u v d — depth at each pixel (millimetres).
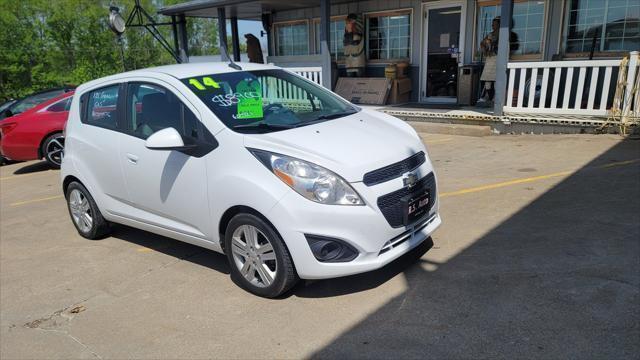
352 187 3336
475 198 5406
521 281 3549
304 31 13781
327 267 3355
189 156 3955
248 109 4059
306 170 3363
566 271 3627
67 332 3535
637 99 7523
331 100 4840
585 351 2746
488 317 3152
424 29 11398
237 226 3697
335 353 2971
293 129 3865
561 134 8125
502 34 8547
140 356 3150
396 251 3539
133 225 4801
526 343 2859
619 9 8773
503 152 7457
